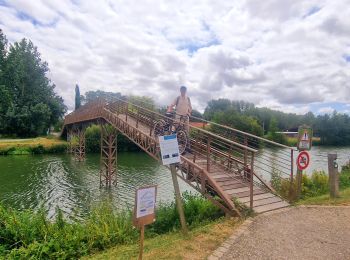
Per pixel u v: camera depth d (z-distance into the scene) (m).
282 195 10.12
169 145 7.02
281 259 5.58
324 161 35.34
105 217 8.93
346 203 9.13
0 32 68.25
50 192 21.98
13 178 27.62
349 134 86.12
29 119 67.38
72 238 7.58
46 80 74.12
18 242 7.56
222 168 11.42
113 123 21.47
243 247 6.12
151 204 5.68
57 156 47.28
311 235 6.70
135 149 57.62
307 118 99.19
